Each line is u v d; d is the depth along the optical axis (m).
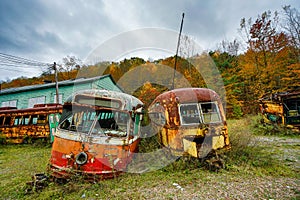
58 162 3.60
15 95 16.11
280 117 9.66
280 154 5.45
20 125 9.62
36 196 3.12
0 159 6.50
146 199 2.92
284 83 16.75
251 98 18.45
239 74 19.66
